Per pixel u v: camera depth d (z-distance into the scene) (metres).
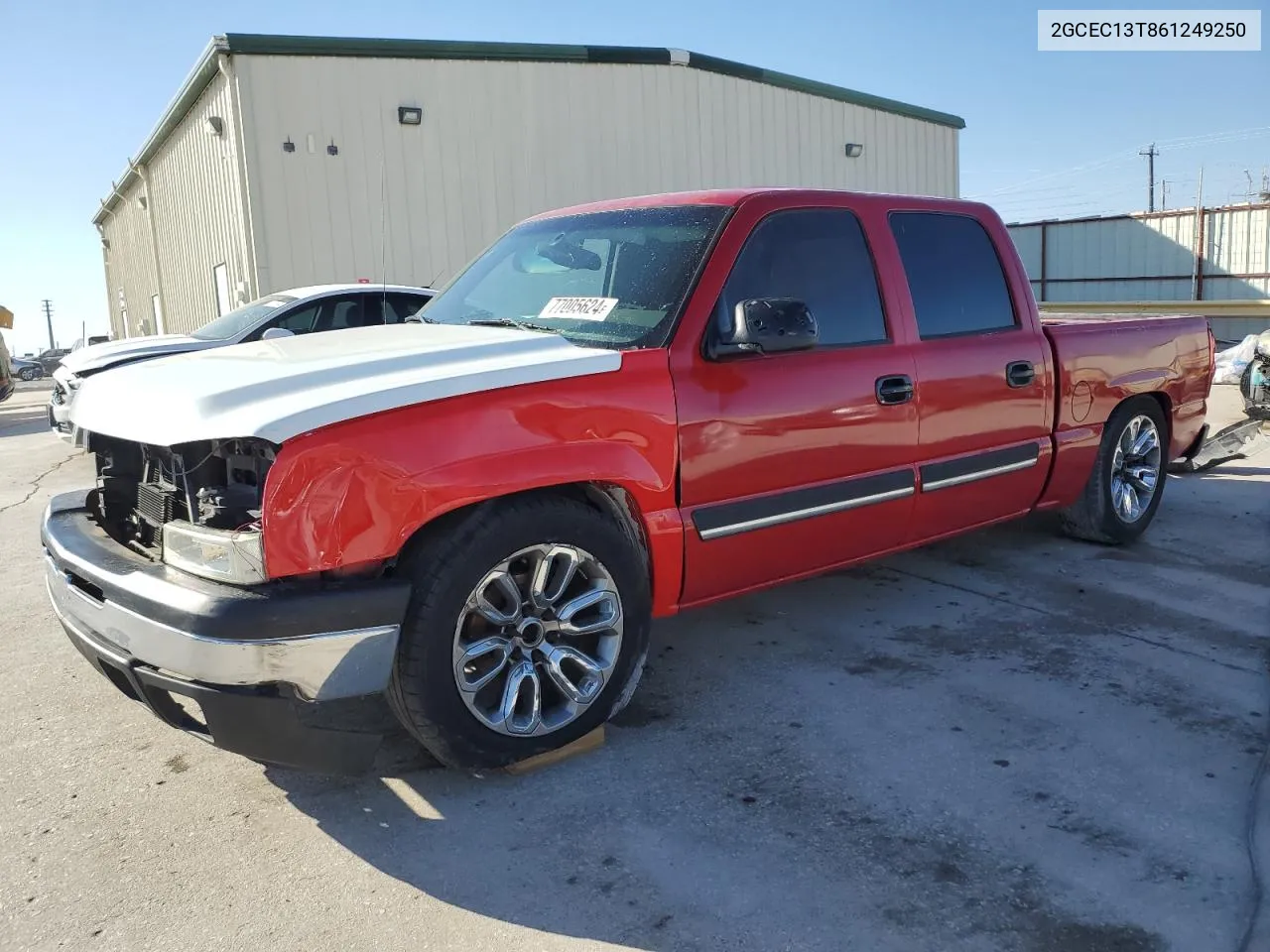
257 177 12.77
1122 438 5.61
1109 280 26.38
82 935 2.44
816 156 17.72
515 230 4.64
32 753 3.43
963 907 2.47
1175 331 5.88
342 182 13.30
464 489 2.87
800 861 2.68
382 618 2.74
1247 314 19.59
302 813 3.00
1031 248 27.91
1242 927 2.36
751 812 2.94
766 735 3.44
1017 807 2.93
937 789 3.04
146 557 3.10
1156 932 2.36
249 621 2.58
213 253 15.49
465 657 2.97
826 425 3.82
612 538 3.25
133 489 3.38
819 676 3.95
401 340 3.44
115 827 2.94
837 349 3.92
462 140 13.96
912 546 4.43
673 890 2.57
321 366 3.00
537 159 14.53
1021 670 3.96
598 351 3.28
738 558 3.66
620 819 2.92
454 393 2.89
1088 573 5.25
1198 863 2.63
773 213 3.83
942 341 4.33
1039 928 2.38
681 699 3.76
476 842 2.82
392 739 3.47
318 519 2.67
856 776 3.13
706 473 3.49
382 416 2.77
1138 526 5.74
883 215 4.25
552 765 3.25
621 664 3.35
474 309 4.12
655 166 15.55
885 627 4.51
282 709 2.69
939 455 4.32
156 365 3.51
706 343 3.50
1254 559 5.47
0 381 17.98
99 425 3.18
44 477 9.60
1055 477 5.05
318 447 2.67
